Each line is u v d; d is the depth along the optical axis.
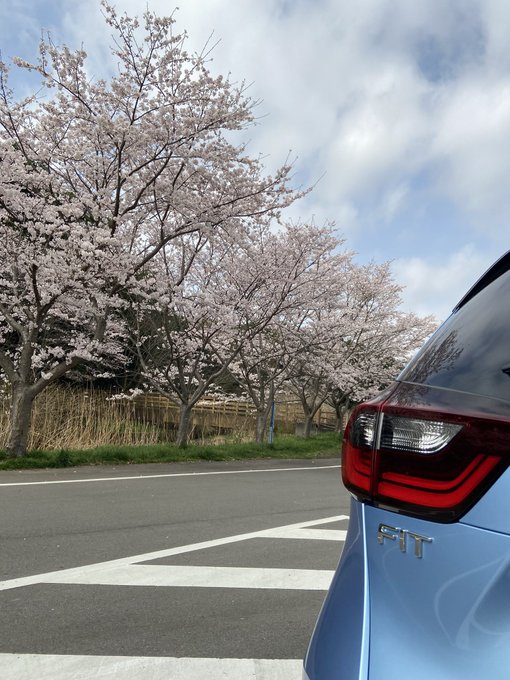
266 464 12.64
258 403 16.66
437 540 1.22
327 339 16.62
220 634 3.35
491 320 1.43
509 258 1.53
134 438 14.99
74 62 10.21
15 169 9.92
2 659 2.98
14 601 3.81
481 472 1.17
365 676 1.26
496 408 1.21
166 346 15.26
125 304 11.95
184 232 11.62
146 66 10.41
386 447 1.37
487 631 1.09
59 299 10.70
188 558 4.91
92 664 2.94
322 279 16.06
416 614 1.23
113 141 10.29
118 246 10.69
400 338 22.08
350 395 22.16
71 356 10.71
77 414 14.80
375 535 1.38
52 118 10.61
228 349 15.70
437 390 1.37
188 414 13.88
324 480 10.16
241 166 11.84
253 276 14.19
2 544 5.18
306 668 1.43
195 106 10.84
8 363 10.74
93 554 4.95
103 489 8.14
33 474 9.34
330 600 1.46
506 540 1.10
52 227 9.79
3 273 11.96
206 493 8.18
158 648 3.14
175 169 11.59
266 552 5.16
